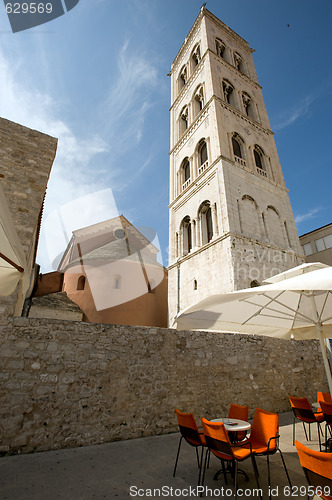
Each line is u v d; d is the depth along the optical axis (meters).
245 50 37.03
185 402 8.70
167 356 8.92
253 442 5.82
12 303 7.52
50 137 11.72
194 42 34.44
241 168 22.48
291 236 22.58
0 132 10.60
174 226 25.84
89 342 7.82
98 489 4.71
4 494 4.44
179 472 5.48
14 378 6.66
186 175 28.00
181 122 32.16
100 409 7.36
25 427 6.42
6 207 3.30
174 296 22.12
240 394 9.90
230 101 29.17
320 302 6.84
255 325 7.15
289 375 11.59
